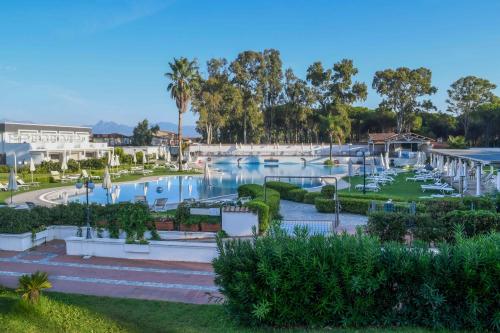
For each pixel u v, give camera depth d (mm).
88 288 10094
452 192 26391
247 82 81188
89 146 56156
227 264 7148
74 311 8188
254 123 80562
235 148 74062
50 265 12156
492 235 7203
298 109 79062
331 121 63156
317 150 72500
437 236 11938
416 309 6793
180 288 10078
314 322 6891
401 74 78625
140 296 9516
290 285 6812
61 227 15078
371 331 6602
